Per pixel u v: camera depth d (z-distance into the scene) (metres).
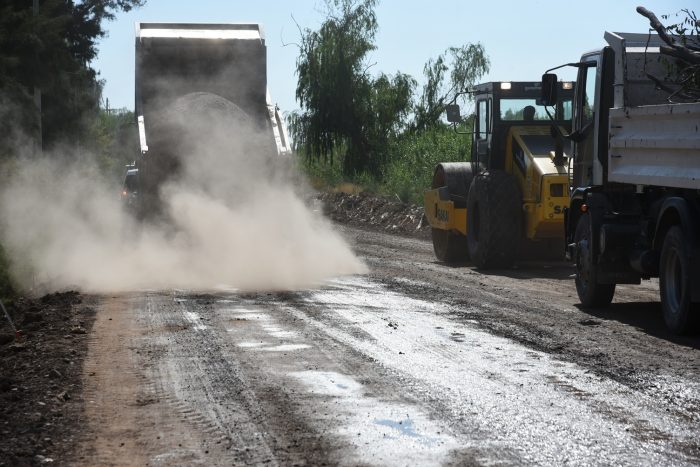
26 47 22.62
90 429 7.87
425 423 7.93
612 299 15.62
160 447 7.36
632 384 9.34
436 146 47.34
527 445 7.29
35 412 8.37
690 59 13.46
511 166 21.72
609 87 14.97
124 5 40.72
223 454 7.16
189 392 9.12
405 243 29.47
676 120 12.34
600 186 15.25
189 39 23.45
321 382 9.45
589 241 14.92
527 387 9.21
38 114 24.11
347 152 56.19
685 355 10.95
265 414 8.27
